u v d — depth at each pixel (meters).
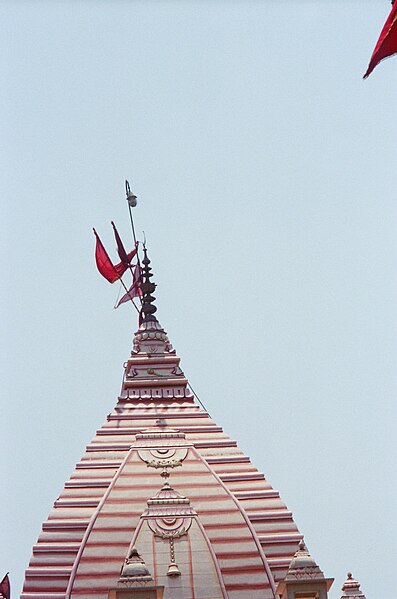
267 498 65.50
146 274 76.12
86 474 66.31
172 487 65.31
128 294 75.81
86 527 63.91
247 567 62.78
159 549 62.09
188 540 62.56
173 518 63.03
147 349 72.88
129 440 68.31
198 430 69.06
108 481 65.94
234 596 61.88
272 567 63.03
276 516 64.75
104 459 67.12
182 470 66.12
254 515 64.75
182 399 71.06
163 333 73.81
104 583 62.34
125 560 61.22
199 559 62.12
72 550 63.22
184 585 61.41
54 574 62.59
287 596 59.44
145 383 71.38
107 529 63.66
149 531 62.59
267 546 63.69
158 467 66.06
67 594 62.06
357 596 63.47
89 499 65.12
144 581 58.66
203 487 65.44
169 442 67.56
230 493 65.25
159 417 69.69
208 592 61.47
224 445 68.12
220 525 63.97
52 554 63.12
